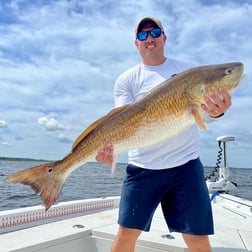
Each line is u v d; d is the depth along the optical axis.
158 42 1.42
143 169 1.36
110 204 2.30
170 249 1.48
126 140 1.20
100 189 8.41
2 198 5.88
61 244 1.54
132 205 1.36
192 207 1.31
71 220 1.88
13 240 1.48
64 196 6.59
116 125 1.21
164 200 1.40
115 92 1.50
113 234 1.60
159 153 1.34
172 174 1.34
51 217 1.86
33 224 1.75
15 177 1.19
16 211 1.70
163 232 1.68
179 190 1.34
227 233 1.77
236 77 1.12
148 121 1.17
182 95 1.12
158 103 1.15
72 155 1.25
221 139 2.79
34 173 1.21
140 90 1.43
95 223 1.81
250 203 2.37
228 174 2.79
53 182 1.22
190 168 1.34
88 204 2.13
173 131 1.15
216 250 1.51
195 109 1.12
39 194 1.20
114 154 1.21
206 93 1.10
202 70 1.14
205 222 1.31
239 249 1.53
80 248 1.62
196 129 1.41
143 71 1.45
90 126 1.25
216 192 2.64
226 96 1.08
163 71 1.43
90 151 1.24
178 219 1.34
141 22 1.43
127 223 1.35
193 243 1.31
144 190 1.36
